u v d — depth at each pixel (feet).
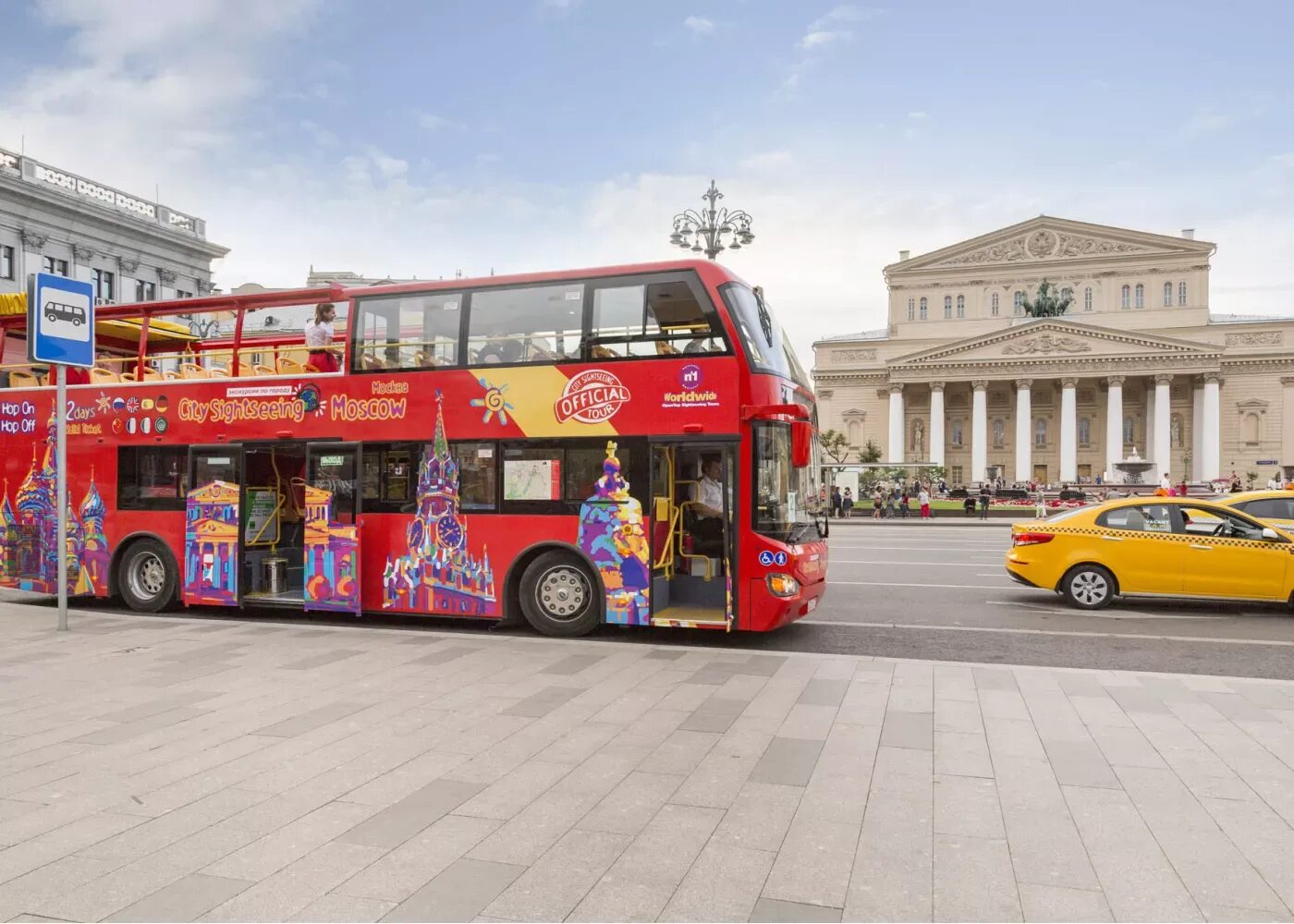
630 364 32.58
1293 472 253.44
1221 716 21.50
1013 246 308.19
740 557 31.17
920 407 321.73
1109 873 13.23
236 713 22.00
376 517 35.78
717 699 23.34
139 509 40.34
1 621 37.47
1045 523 43.62
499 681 25.53
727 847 14.17
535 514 33.45
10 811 15.71
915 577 56.85
